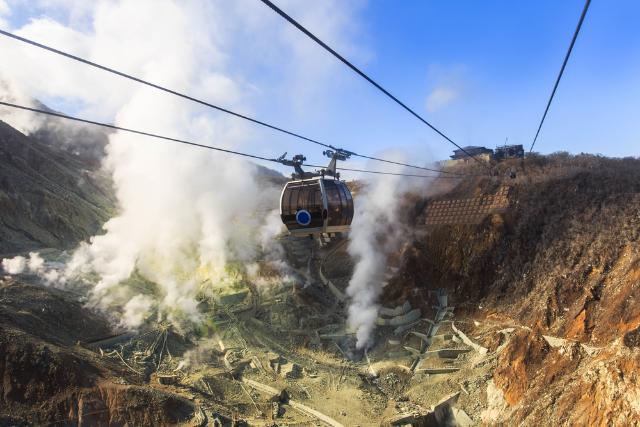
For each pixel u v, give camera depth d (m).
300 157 21.84
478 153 92.81
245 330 61.16
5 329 43.47
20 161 83.88
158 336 56.03
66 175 92.81
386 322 61.84
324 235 22.02
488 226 67.06
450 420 45.06
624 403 29.22
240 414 45.00
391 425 43.03
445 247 68.75
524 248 62.75
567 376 37.25
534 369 41.94
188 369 52.00
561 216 61.78
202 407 43.38
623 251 48.09
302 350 59.47
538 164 75.94
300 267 74.06
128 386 42.47
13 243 66.50
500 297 60.47
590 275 49.22
